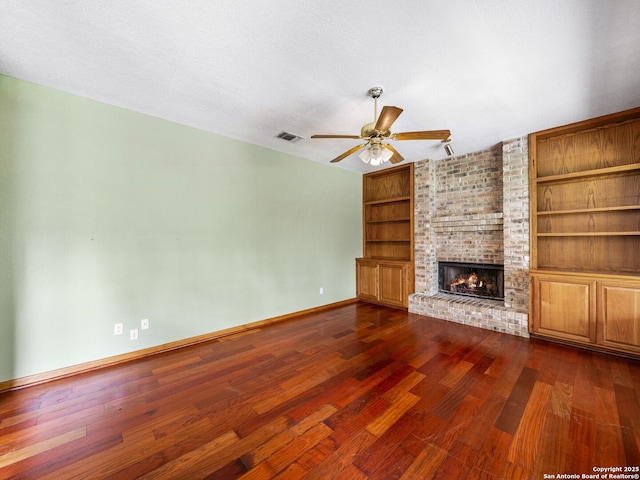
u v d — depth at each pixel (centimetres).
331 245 495
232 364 270
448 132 225
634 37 181
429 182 450
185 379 241
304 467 148
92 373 253
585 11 161
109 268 272
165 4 156
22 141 232
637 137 299
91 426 181
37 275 238
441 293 459
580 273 304
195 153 330
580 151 332
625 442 163
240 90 249
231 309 360
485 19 168
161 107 281
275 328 377
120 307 278
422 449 160
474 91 249
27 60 207
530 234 343
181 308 318
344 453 158
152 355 292
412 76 227
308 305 456
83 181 259
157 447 163
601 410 193
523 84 239
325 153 426
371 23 171
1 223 224
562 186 343
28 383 231
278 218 414
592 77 228
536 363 267
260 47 193
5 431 176
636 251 301
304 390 223
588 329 298
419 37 183
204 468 148
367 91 250
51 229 244
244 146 374
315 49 195
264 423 184
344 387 227
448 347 308
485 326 369
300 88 245
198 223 332
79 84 240
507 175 362
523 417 187
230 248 360
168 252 309
